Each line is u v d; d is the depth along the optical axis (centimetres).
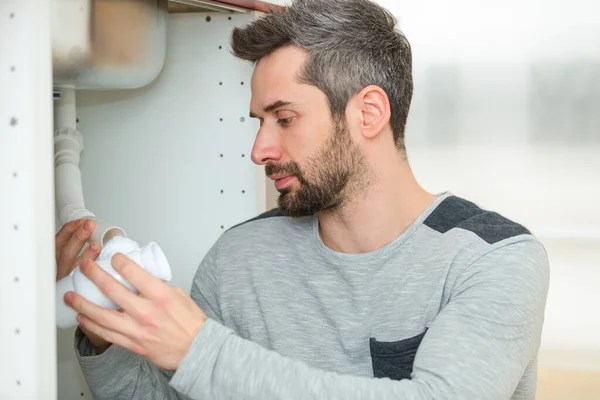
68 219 99
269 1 114
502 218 97
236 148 114
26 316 68
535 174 237
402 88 96
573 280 240
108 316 72
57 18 82
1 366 70
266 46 91
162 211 118
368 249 96
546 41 229
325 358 96
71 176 104
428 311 90
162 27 100
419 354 81
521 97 233
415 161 239
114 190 119
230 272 105
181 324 73
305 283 99
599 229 236
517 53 230
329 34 90
